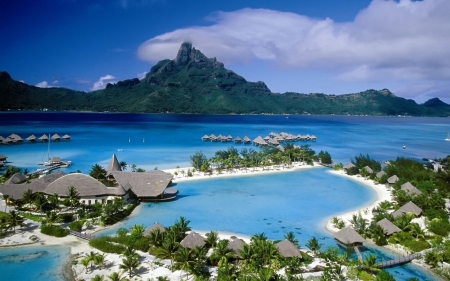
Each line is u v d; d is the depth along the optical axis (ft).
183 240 133.39
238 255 127.85
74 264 125.39
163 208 197.88
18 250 137.28
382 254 141.59
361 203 215.10
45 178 206.08
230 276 112.06
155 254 131.85
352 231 145.69
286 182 272.10
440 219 168.66
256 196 228.43
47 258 131.13
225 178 280.72
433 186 232.73
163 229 144.56
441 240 146.10
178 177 275.80
